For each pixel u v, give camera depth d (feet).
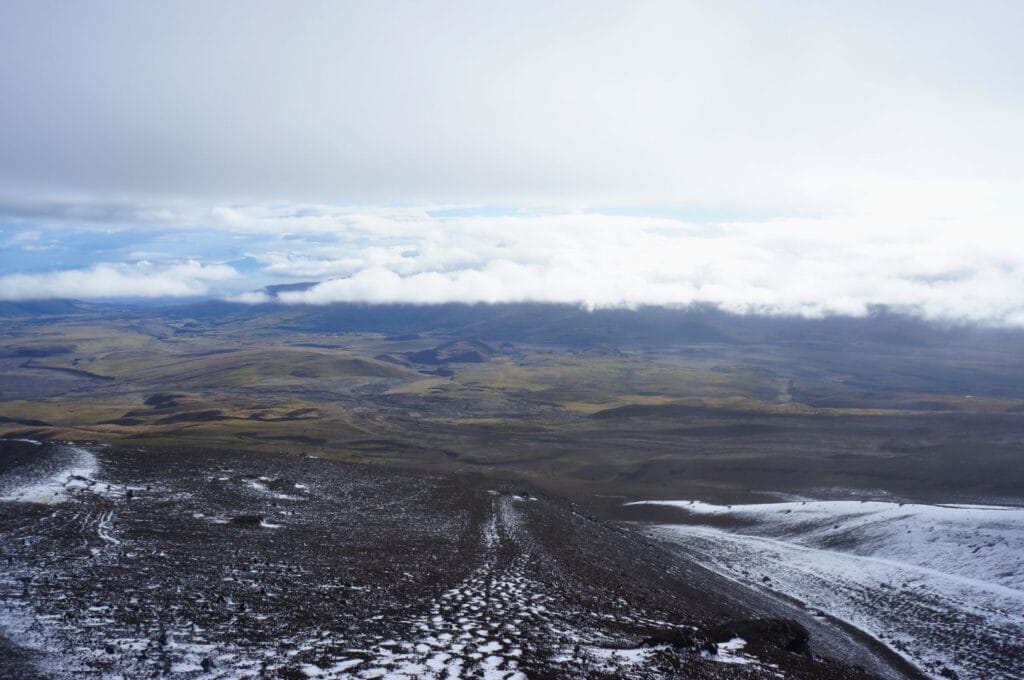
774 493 311.88
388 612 85.30
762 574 182.39
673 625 98.89
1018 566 158.81
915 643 132.26
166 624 73.72
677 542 220.43
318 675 62.95
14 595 78.95
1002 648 124.06
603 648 80.79
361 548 125.08
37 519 121.39
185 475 180.45
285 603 85.20
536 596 101.65
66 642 66.18
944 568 169.48
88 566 94.58
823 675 87.40
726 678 76.84
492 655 72.28
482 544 140.46
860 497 295.28
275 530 133.90
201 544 114.83
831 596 162.09
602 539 167.84
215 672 61.98
